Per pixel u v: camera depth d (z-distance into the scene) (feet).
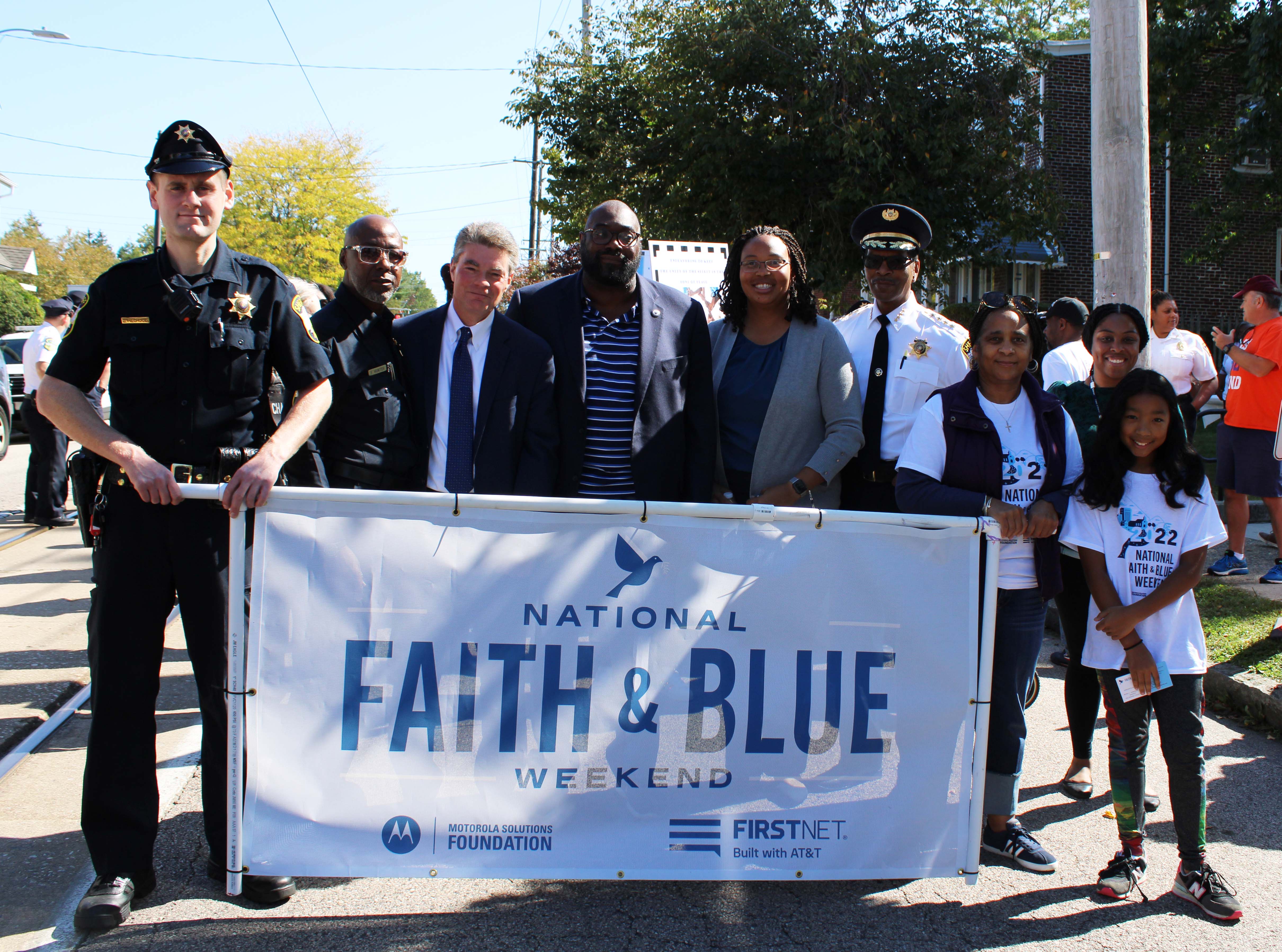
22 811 11.53
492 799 9.38
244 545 9.10
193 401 9.46
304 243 138.21
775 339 12.43
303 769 9.24
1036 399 10.96
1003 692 10.71
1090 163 64.34
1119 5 20.04
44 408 9.33
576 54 63.26
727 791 9.61
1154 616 10.20
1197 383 24.75
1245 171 63.21
